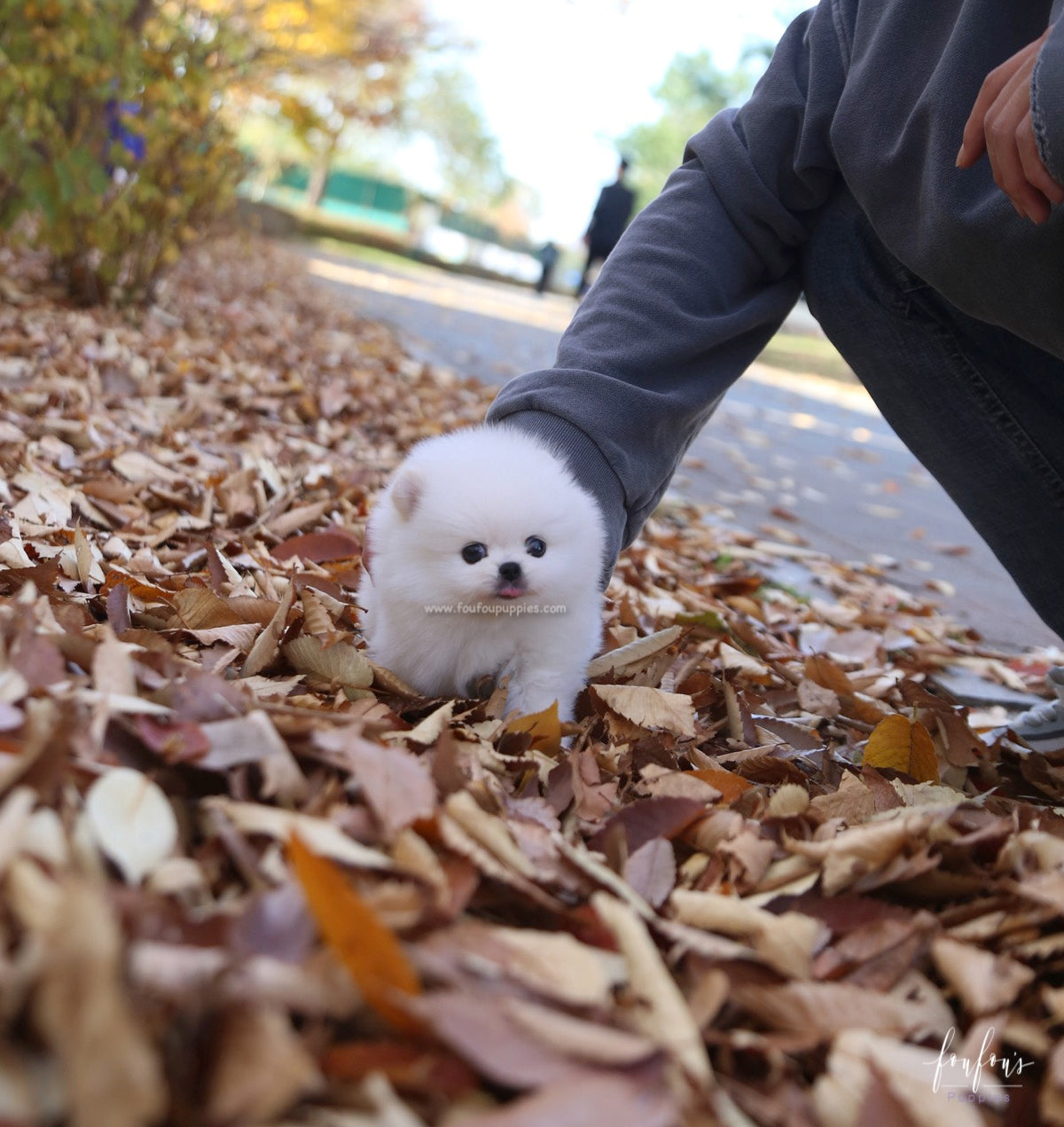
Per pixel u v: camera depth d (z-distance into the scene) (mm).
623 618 847
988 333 710
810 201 723
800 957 380
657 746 566
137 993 260
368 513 1080
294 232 6828
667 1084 290
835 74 688
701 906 402
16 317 1575
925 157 623
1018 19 600
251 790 404
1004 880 436
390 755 411
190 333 1936
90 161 1689
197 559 817
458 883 373
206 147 1979
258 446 1231
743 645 886
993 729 810
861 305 729
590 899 397
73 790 357
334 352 2160
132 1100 234
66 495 853
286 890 318
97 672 427
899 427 779
